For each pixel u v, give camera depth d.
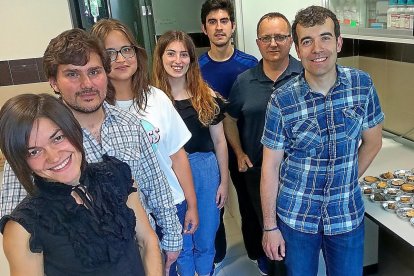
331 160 1.46
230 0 2.49
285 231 1.60
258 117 2.04
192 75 1.93
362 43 2.73
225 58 2.38
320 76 1.38
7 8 3.34
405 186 1.87
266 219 1.64
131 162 1.32
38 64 3.52
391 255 2.05
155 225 1.51
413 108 2.37
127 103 1.55
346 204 1.52
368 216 1.71
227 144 2.30
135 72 1.54
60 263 0.97
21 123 0.89
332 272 1.63
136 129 1.35
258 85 2.03
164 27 3.28
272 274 1.82
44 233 0.94
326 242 1.59
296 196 1.54
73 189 1.00
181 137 1.71
